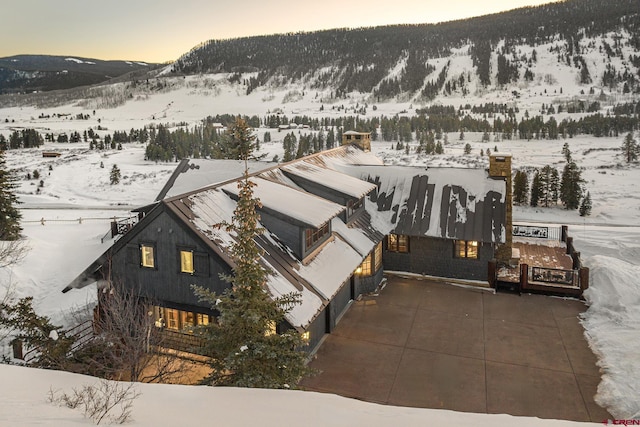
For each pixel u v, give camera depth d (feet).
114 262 52.47
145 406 22.68
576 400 43.80
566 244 83.71
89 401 21.09
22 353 48.39
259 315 35.29
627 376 46.42
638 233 108.99
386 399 44.60
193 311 49.34
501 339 55.98
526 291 69.82
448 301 67.56
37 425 17.39
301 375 35.32
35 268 82.64
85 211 146.10
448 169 84.12
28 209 148.77
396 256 78.69
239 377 34.04
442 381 47.57
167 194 91.86
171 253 49.62
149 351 40.98
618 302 61.31
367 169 87.97
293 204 58.18
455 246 75.36
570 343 54.60
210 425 20.07
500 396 44.78
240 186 38.09
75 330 59.31
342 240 66.44
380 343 55.52
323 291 53.06
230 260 47.11
